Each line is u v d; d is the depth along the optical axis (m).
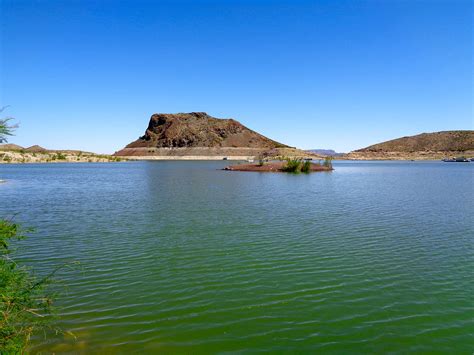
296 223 19.97
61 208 26.00
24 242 15.92
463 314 9.16
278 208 25.44
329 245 15.39
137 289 10.73
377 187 42.19
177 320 8.87
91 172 86.00
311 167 85.81
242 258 13.64
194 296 10.26
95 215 22.80
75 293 10.44
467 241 16.02
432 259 13.51
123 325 8.59
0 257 7.99
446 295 10.29
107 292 10.52
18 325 8.21
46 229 18.56
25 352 7.39
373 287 10.88
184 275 11.88
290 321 8.83
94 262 13.20
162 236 17.00
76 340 7.90
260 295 10.33
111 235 17.23
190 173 76.50
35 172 86.81
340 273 12.05
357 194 34.53
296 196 32.91
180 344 7.80
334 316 9.09
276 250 14.66
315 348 7.69
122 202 29.03
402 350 7.62
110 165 144.88
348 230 18.19
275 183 48.16
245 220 20.86
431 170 92.88
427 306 9.61
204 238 16.61
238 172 78.94
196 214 22.95
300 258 13.63
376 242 15.84
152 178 60.38
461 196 32.84
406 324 8.68
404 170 92.81
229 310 9.41
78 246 15.29
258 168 83.19
